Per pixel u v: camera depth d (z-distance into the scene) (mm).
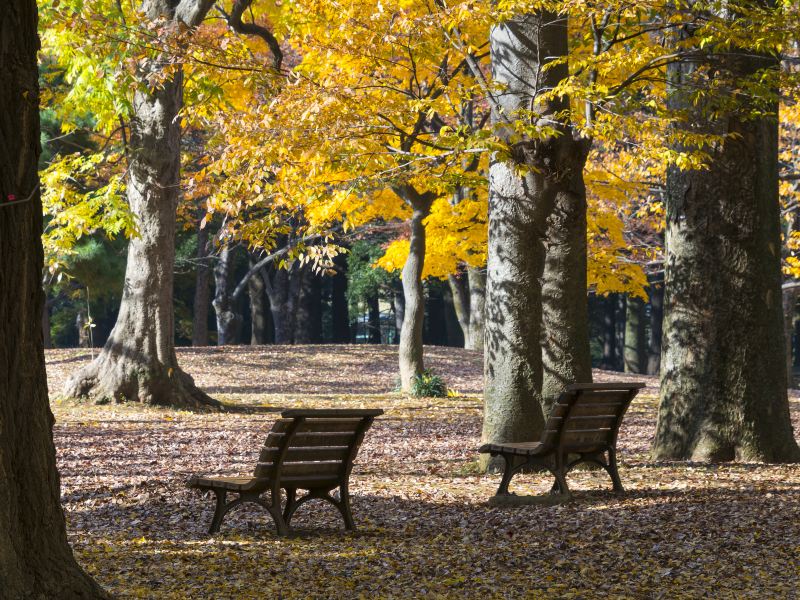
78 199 21109
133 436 17453
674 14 12867
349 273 56812
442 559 7410
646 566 7062
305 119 13227
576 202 12781
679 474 11859
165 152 22219
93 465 13891
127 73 15375
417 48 14156
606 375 37594
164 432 18188
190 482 8688
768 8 12555
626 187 24125
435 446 16875
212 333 62281
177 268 52812
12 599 4906
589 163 27156
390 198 27797
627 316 54000
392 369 33938
